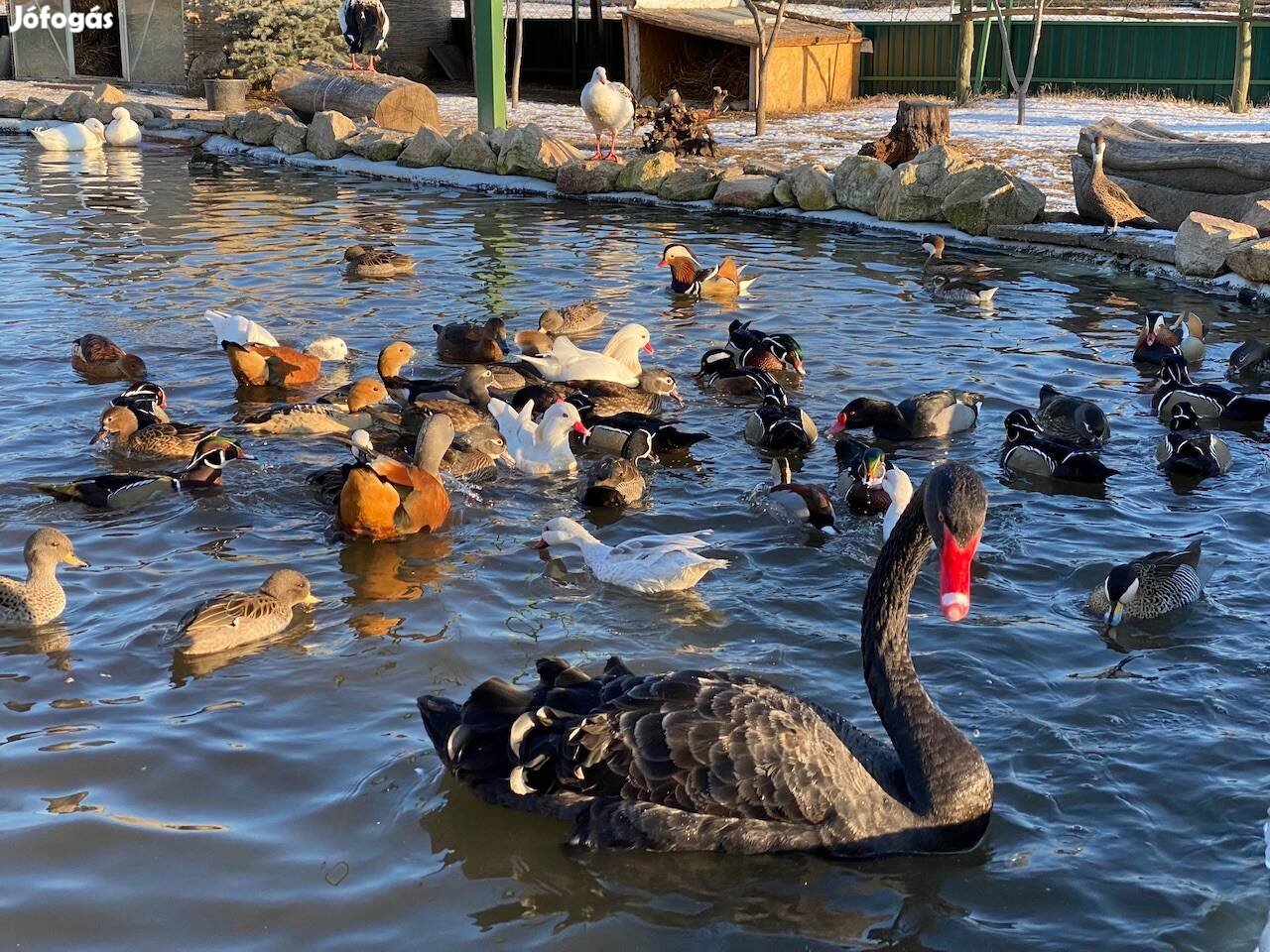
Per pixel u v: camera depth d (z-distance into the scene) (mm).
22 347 15383
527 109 37719
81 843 6566
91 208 24672
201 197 26312
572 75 43344
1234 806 6926
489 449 11992
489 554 10188
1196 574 9391
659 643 8742
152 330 16344
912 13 49750
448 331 15555
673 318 17578
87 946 5867
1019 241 22172
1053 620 9141
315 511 10961
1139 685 8219
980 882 6359
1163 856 6555
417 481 10477
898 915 6125
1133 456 12523
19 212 24078
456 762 6691
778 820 6375
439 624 8977
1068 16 43000
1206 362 15883
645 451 12258
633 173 26297
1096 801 7000
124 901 6160
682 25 36812
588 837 6469
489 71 31219
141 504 10961
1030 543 10445
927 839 6508
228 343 14047
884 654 6723
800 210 24672
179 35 42531
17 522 10547
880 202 23828
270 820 6789
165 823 6750
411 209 25406
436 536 10547
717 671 6867
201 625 8453
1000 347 16234
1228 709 7926
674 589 9453
